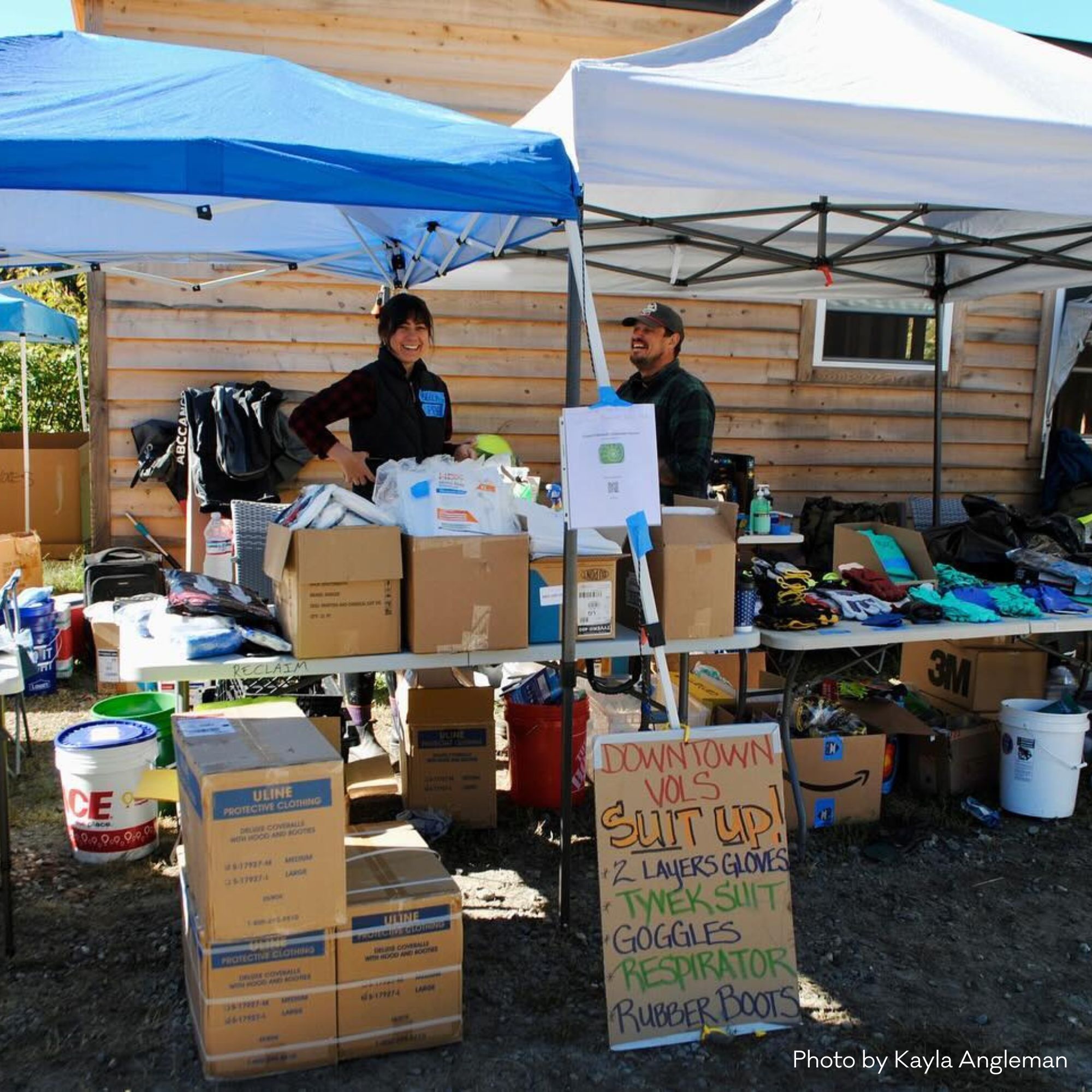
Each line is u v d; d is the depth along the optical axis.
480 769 3.54
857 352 6.85
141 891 3.09
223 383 5.83
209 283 4.54
